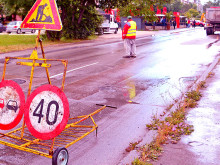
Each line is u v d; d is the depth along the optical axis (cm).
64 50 1827
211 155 421
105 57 1500
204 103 673
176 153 427
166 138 477
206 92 769
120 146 475
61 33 2459
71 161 423
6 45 1955
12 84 417
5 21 4066
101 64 1278
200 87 819
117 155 443
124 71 1121
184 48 1877
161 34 3525
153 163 396
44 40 2464
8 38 2612
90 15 2791
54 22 414
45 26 421
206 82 879
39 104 388
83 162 421
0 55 1529
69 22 2647
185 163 397
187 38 2783
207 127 527
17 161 420
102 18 3228
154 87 873
